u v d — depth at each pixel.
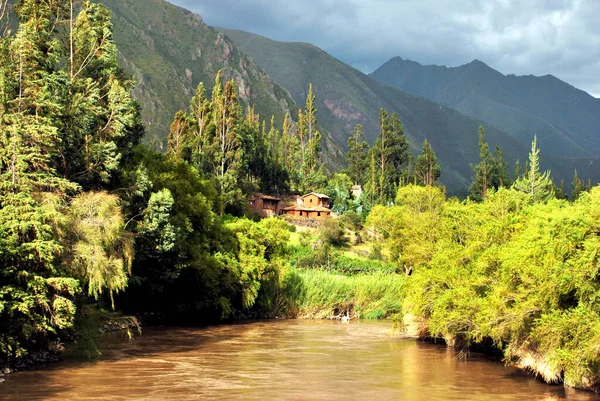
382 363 38.81
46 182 37.41
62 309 32.81
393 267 103.44
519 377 34.06
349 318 69.62
